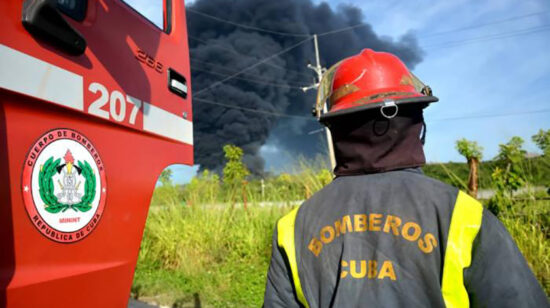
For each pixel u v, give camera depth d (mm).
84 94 1443
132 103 1730
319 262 1007
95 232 1443
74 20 1430
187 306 4508
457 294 858
